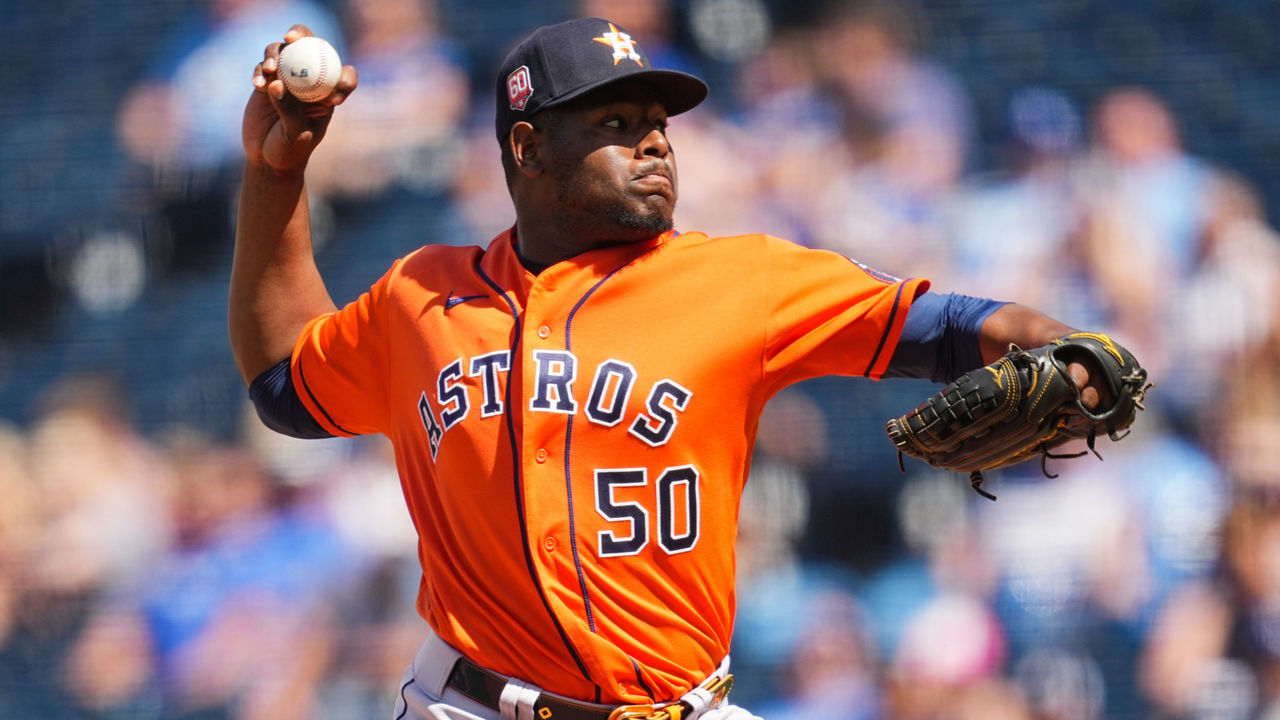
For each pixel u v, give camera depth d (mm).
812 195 28781
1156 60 29859
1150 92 29656
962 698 24375
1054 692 24469
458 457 8156
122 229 29359
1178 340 27188
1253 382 26734
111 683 25000
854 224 28562
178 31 30375
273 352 9664
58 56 30141
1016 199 28578
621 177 8359
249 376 9812
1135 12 30062
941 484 25922
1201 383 26781
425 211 29266
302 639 24938
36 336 28703
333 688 24688
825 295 8234
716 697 8391
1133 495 25375
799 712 24359
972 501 25719
